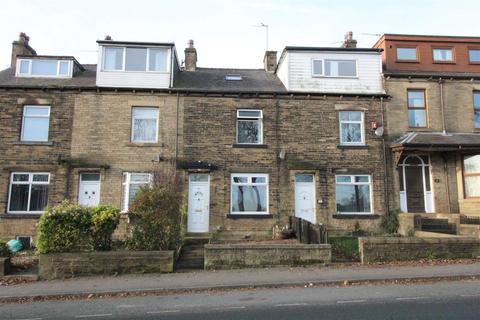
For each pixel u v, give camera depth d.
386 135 19.06
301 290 9.21
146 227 11.97
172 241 12.36
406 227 16.97
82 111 18.25
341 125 19.20
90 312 7.64
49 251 11.13
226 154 18.38
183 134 18.39
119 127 18.23
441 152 19.11
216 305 8.00
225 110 18.72
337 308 7.53
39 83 18.61
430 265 11.43
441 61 21.56
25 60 19.52
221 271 11.22
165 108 18.58
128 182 17.78
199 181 18.22
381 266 11.41
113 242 12.28
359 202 18.64
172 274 10.92
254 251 11.70
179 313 7.45
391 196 18.52
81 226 11.51
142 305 8.12
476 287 9.14
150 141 18.41
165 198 12.37
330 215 18.19
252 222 17.91
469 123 19.59
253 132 18.91
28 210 17.52
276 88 19.50
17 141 17.75
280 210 18.11
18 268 11.75
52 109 18.14
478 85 19.94
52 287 9.65
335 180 18.56
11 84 18.12
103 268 11.05
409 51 21.75
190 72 21.91
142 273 11.09
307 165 18.47
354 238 16.50
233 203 18.22
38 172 17.75
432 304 7.66
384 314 7.04
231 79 20.94
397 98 19.47
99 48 18.81
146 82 18.80
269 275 10.52
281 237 16.70
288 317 7.00
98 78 18.55
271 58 23.11
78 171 17.70
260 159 18.45
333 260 12.41
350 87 19.45
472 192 18.20
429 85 19.73
